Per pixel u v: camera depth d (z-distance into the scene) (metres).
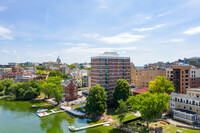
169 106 90.75
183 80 120.38
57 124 84.38
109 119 87.88
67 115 98.56
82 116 93.75
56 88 120.31
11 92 146.88
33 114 101.19
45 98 139.00
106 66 121.12
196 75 131.75
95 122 85.81
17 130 77.69
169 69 132.62
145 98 73.25
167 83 107.19
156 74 139.75
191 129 69.81
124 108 77.75
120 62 128.12
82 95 149.25
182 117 80.50
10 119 92.38
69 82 140.50
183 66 121.56
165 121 79.75
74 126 81.00
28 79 195.25
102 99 92.06
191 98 81.25
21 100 136.88
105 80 120.56
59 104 120.62
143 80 150.88
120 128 76.38
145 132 66.44
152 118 69.62
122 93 102.00
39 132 75.50
